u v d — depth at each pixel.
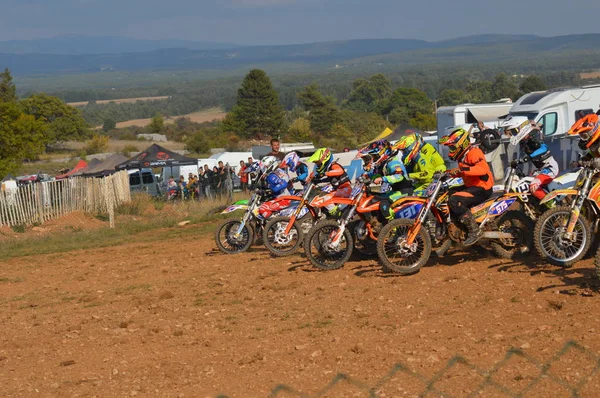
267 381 5.81
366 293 8.71
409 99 139.12
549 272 8.71
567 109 24.42
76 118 112.44
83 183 25.33
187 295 9.78
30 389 6.25
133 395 5.82
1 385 6.44
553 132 24.39
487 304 7.57
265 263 11.52
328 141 95.62
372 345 6.52
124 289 10.74
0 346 7.99
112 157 39.81
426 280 9.05
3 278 13.10
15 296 11.20
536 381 5.11
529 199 9.55
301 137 100.50
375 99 177.00
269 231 12.23
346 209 10.12
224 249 12.93
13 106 40.81
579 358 5.49
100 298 10.29
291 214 11.73
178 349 7.16
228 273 11.09
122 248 16.09
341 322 7.51
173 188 31.08
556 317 6.75
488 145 17.72
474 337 6.40
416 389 5.22
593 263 8.85
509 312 7.15
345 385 5.49
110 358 7.06
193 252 13.87
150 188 37.09
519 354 5.73
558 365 5.39
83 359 7.13
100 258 14.67
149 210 26.34
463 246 9.74
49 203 23.88
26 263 15.21
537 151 9.76
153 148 37.22
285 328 7.51
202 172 32.09
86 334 8.16
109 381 6.29
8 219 22.55
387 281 9.24
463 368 5.55
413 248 9.34
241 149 89.69
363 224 10.41
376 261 10.55
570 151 16.38
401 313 7.61
